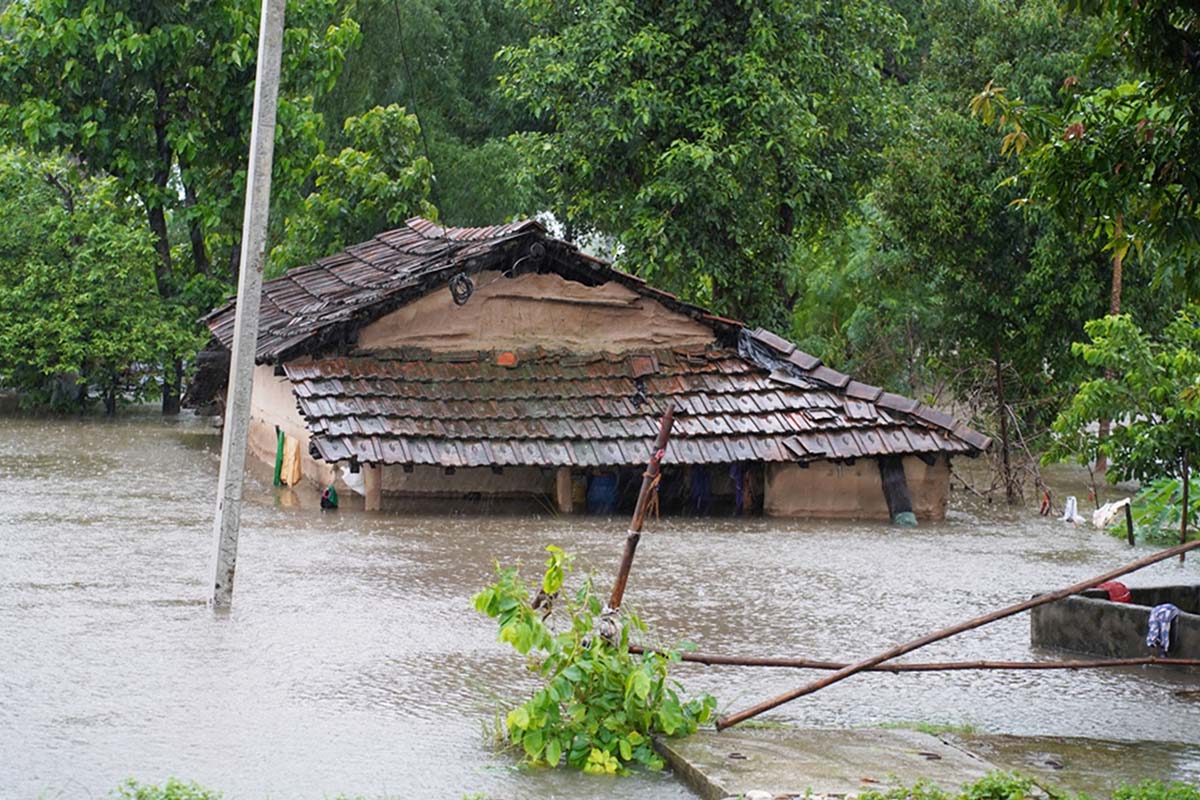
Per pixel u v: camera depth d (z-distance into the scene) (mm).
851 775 6934
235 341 11336
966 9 24672
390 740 7789
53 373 28891
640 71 24125
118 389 30312
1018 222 23922
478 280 18875
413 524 16422
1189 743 8297
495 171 32469
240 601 11562
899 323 27688
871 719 8734
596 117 23641
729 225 23938
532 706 7445
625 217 24391
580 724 7535
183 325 29062
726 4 24062
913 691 9539
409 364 18391
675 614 11766
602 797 6824
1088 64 10023
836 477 18469
